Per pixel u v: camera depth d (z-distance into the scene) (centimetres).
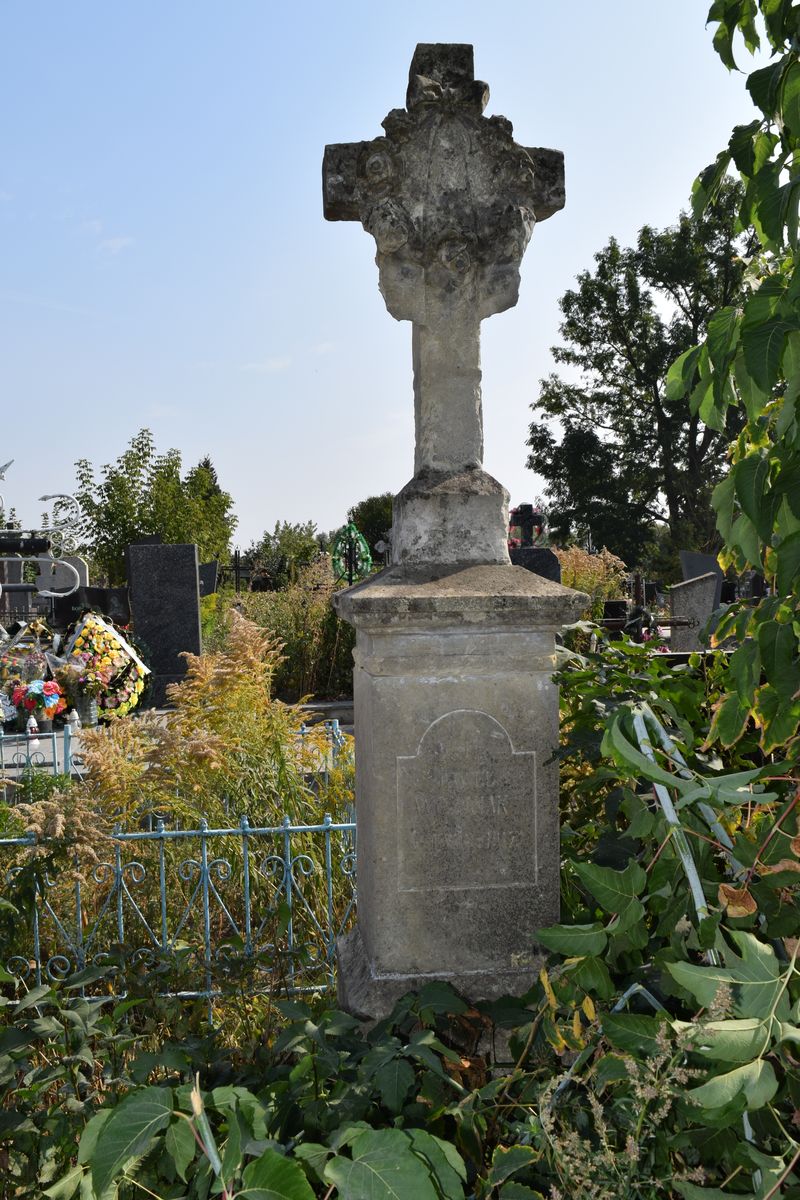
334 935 374
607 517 3122
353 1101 178
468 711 243
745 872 179
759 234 213
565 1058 216
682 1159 158
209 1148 145
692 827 194
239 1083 213
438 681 242
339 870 412
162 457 1848
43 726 823
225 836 392
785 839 172
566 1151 150
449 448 267
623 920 172
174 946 291
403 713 241
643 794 273
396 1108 178
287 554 2559
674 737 217
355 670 276
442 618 237
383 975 243
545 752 246
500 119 262
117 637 864
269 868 403
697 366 208
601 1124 148
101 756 423
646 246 3191
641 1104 154
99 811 400
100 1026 221
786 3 190
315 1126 178
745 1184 153
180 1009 256
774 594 222
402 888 243
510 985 244
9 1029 213
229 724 460
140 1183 175
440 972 244
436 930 244
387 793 241
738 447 254
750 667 204
